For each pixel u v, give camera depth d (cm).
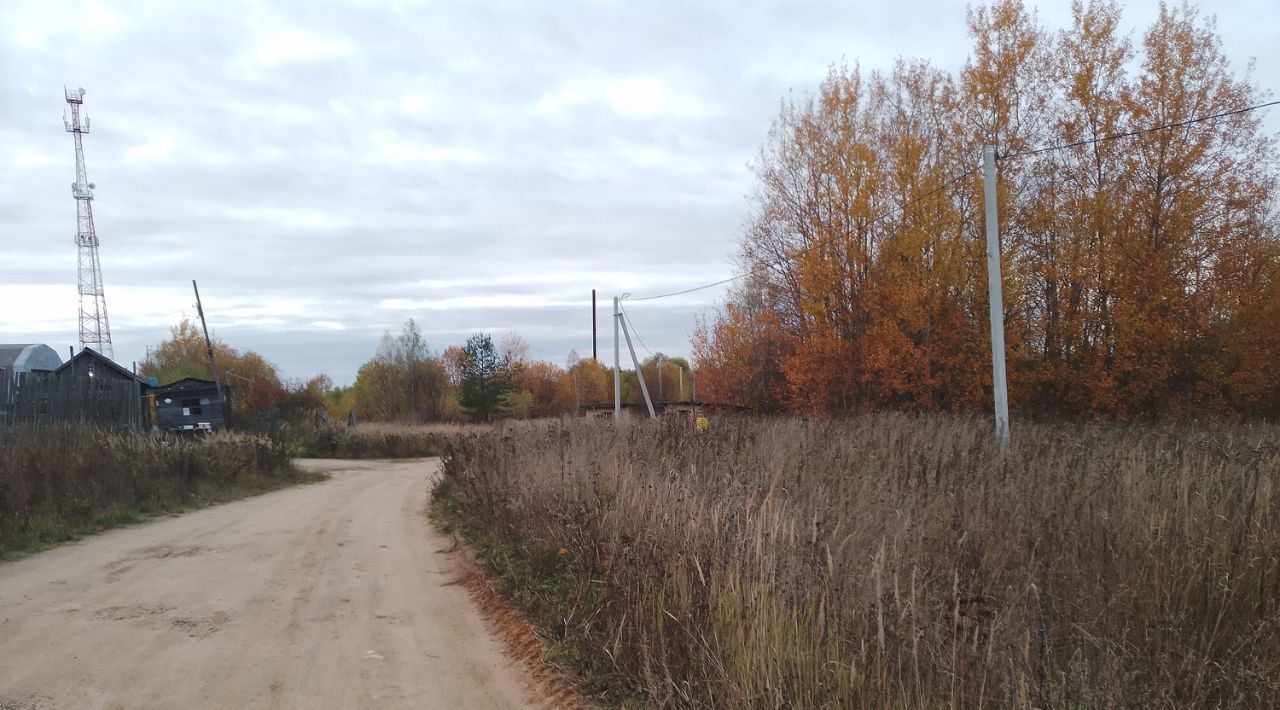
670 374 8262
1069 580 520
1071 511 611
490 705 503
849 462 878
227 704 493
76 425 1861
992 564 520
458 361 5988
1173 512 615
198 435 2653
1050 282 2298
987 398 2297
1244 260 2152
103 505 1362
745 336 3378
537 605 702
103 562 948
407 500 1728
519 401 5962
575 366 7194
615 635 570
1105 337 2219
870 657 426
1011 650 412
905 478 769
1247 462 810
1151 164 2195
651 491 740
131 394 2338
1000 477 756
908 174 2436
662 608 544
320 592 797
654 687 481
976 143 2447
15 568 911
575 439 1288
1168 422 1836
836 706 406
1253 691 400
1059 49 2362
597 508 777
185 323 6969
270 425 3941
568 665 567
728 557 534
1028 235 2362
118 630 647
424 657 594
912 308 2336
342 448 3853
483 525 1102
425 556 1003
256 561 959
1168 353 2144
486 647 622
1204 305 2127
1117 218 2202
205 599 760
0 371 1867
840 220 2609
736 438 1095
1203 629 449
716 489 711
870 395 2491
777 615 456
